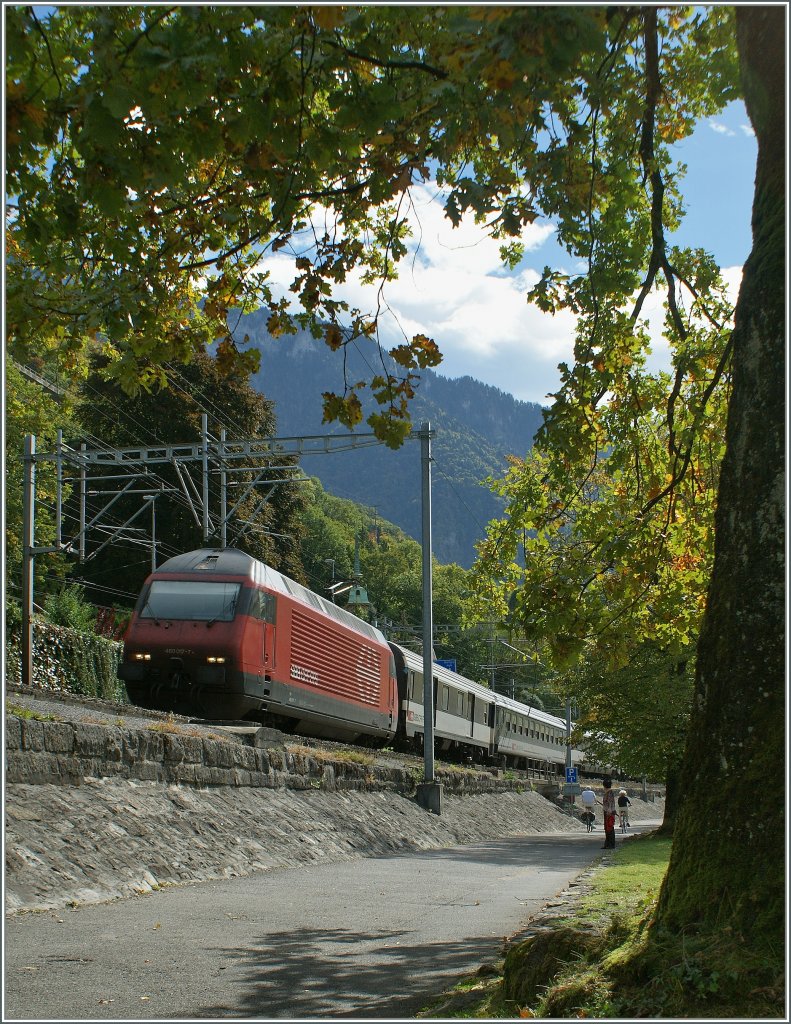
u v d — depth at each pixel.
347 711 29.25
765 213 5.98
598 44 5.22
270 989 6.90
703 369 11.12
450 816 28.95
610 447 11.97
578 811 55.66
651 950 5.43
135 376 8.63
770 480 5.68
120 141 6.40
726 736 5.65
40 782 11.38
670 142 10.34
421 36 7.17
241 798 16.31
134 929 8.91
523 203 8.27
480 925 10.34
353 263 8.82
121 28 6.12
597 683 30.92
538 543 11.88
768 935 5.12
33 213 7.11
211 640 21.88
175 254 8.44
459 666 86.62
